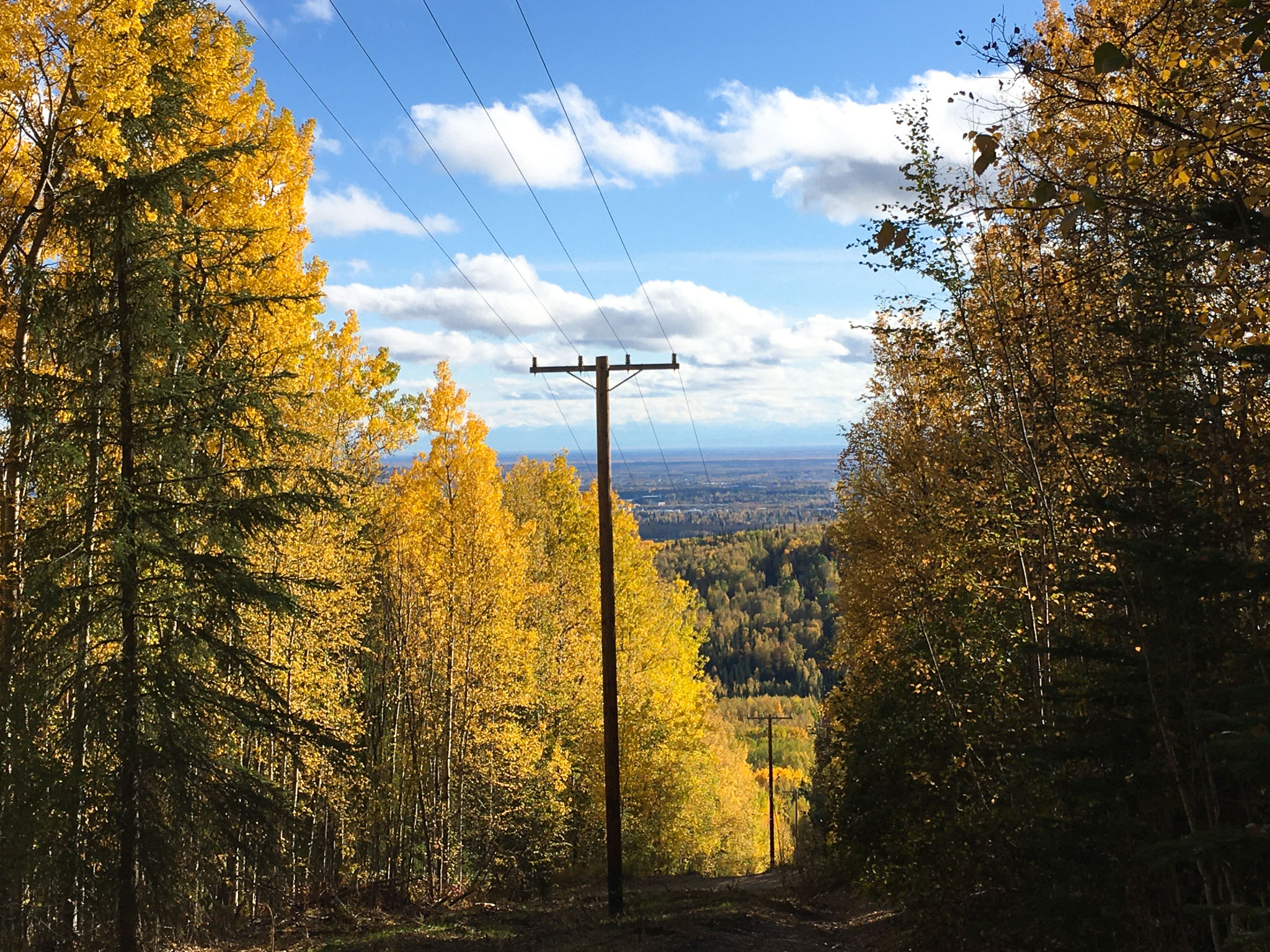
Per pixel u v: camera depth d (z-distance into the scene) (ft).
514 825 85.56
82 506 32.42
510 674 77.05
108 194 31.96
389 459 71.87
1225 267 19.76
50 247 35.35
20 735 30.99
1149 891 23.67
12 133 31.07
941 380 38.45
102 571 32.71
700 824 125.08
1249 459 21.62
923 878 33.42
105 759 31.22
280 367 49.39
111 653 36.19
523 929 51.93
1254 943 16.25
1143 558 20.57
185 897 33.50
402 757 77.25
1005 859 28.84
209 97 43.93
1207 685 20.71
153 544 31.63
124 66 30.73
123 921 30.48
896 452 55.67
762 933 46.37
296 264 49.75
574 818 100.42
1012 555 38.45
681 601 142.00
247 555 40.93
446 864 75.87
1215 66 19.95
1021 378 34.37
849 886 67.26
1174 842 17.74
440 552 71.31
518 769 78.59
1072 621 33.01
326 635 55.83
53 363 34.73
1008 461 35.91
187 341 34.17
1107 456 25.25
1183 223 18.29
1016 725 32.19
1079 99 18.53
